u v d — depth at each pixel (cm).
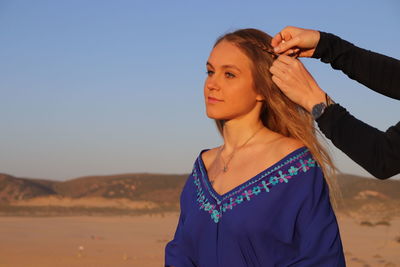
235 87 305
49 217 4622
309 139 301
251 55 304
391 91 237
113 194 9394
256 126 313
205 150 340
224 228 285
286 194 282
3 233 2808
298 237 278
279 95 304
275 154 296
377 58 241
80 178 10550
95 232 3039
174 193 8969
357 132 222
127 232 3088
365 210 6000
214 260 289
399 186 7588
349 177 8306
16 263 1723
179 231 319
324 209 282
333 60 253
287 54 265
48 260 1800
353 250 2088
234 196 288
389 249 2116
